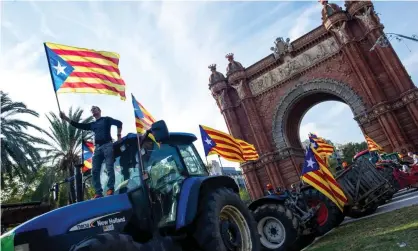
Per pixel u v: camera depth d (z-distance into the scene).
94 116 6.33
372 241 6.64
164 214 5.56
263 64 37.09
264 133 36.03
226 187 6.78
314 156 10.31
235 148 13.66
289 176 34.47
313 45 34.41
